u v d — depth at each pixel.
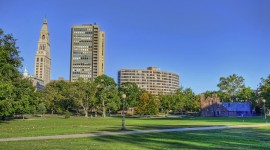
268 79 128.38
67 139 30.23
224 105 163.38
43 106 120.94
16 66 64.44
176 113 179.62
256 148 22.92
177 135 34.47
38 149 22.06
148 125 56.84
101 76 128.12
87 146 24.06
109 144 25.62
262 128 46.72
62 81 150.62
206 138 30.81
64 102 136.38
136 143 26.48
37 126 54.75
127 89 144.00
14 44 62.00
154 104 134.00
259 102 151.12
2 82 53.78
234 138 30.70
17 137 32.38
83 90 127.19
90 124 62.16
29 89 94.19
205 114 165.00
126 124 61.84
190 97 174.00
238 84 183.25
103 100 126.94
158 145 24.89
